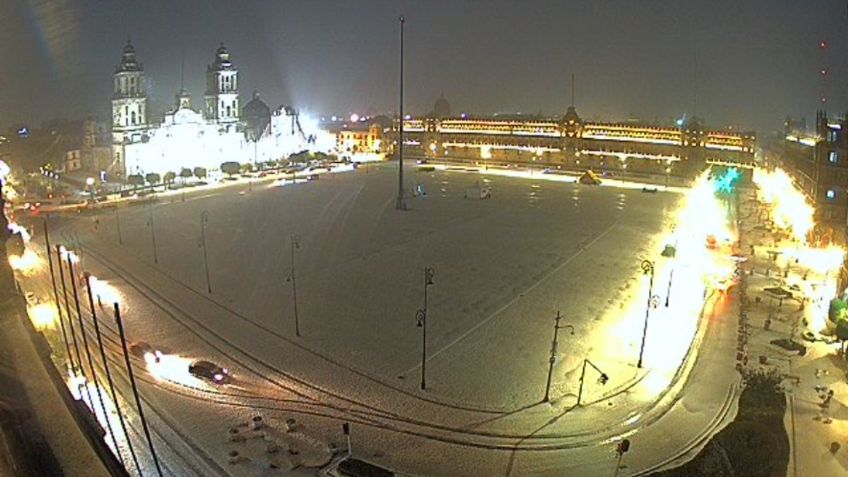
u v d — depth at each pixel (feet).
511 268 276.00
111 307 217.36
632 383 165.89
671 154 585.63
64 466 44.83
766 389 146.30
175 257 289.12
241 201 437.17
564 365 176.76
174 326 204.13
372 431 141.49
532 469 127.13
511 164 652.07
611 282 255.09
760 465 117.70
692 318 214.07
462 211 409.49
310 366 176.14
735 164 559.38
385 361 179.93
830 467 123.54
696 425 141.79
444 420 147.02
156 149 513.04
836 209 301.63
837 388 159.53
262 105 628.28
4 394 52.37
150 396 151.84
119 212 395.75
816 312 219.82
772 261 290.56
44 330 176.86
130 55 495.82
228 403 152.46
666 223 374.63
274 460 128.06
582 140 631.15
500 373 171.94
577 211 412.57
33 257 279.28
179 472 121.70
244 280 255.50
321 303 229.25
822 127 320.29
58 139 510.99
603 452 132.46
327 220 374.43
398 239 329.11
